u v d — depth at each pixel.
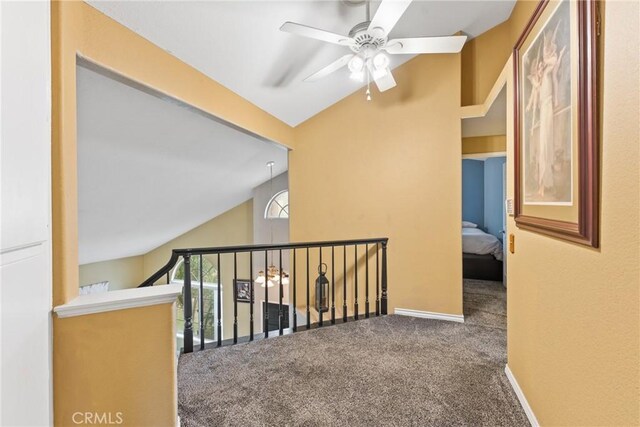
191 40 2.19
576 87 1.15
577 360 1.19
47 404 1.22
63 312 1.26
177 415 1.58
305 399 1.84
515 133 1.87
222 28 2.20
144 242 6.81
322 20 2.45
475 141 3.97
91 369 1.32
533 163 1.59
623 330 0.92
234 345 2.58
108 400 1.34
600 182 1.02
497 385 1.98
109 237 5.39
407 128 3.49
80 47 1.54
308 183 4.14
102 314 1.33
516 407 1.77
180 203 5.50
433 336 2.78
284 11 2.26
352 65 2.23
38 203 1.16
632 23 0.85
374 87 3.70
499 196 5.89
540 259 1.54
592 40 1.01
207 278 7.86
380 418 1.68
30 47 1.11
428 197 3.37
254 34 2.37
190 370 2.17
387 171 3.62
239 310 7.48
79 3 1.53
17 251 1.02
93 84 2.21
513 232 1.97
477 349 2.51
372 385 1.99
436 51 2.15
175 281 7.93
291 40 2.56
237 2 2.06
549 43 1.38
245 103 3.15
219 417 1.69
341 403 1.81
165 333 1.44
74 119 1.42
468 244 5.14
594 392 1.07
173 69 2.22
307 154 4.14
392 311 3.56
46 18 1.24
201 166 4.49
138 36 1.94
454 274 3.23
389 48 2.12
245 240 7.57
